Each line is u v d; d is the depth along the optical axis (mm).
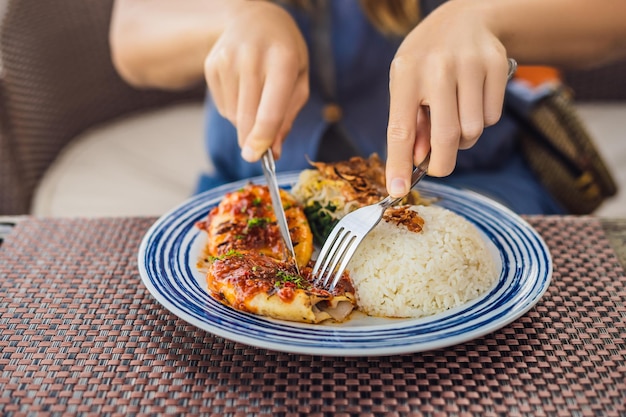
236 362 445
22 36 1029
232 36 590
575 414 402
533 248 534
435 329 442
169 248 539
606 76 1304
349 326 471
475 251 509
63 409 408
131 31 913
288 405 411
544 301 503
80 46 1151
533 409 406
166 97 1312
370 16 866
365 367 439
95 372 436
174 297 467
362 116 908
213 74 592
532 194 838
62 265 553
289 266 505
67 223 623
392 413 405
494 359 444
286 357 449
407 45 520
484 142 877
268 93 548
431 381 428
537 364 439
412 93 490
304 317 456
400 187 477
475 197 623
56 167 1067
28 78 1024
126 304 504
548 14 668
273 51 566
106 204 946
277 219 540
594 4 697
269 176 555
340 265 489
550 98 878
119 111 1245
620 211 987
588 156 836
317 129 888
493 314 454
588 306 496
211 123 908
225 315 452
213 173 928
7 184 979
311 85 917
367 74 913
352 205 563
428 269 492
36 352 453
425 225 526
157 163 1082
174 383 428
